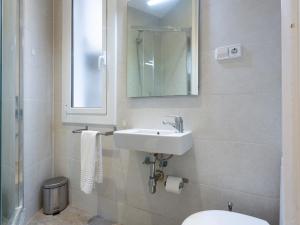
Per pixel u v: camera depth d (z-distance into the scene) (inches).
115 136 50.5
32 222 65.6
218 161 49.1
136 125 61.1
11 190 42.6
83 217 68.7
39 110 73.2
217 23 48.8
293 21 12.6
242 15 45.8
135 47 61.4
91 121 70.1
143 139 46.2
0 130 36.6
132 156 61.9
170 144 43.1
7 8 40.1
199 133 51.3
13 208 43.6
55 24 81.0
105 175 67.4
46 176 77.3
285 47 15.7
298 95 12.3
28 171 66.9
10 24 42.1
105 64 66.7
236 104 46.9
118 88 64.7
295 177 12.7
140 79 60.2
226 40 47.6
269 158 43.6
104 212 68.0
